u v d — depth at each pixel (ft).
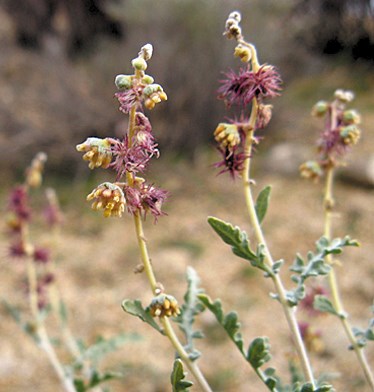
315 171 6.44
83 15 40.24
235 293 16.26
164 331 4.48
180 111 25.93
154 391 12.61
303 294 4.84
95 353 7.91
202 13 27.27
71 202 22.76
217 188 22.66
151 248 18.88
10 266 17.29
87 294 16.49
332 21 37.63
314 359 13.05
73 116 26.12
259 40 28.86
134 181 4.00
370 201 20.92
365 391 12.00
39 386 12.80
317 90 32.78
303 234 19.15
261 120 4.87
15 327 14.87
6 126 26.61
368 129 26.07
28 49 39.42
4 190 23.65
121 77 3.85
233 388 12.53
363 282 16.17
